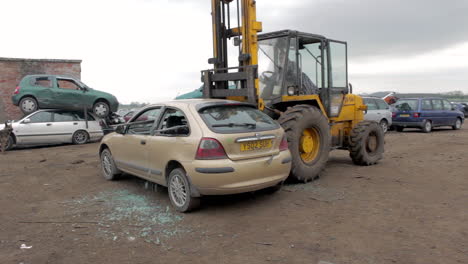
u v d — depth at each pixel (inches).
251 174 198.8
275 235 171.6
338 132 339.3
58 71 780.0
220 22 289.4
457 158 378.0
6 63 730.8
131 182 286.8
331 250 153.9
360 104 362.9
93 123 582.9
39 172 339.0
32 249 161.0
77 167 362.0
